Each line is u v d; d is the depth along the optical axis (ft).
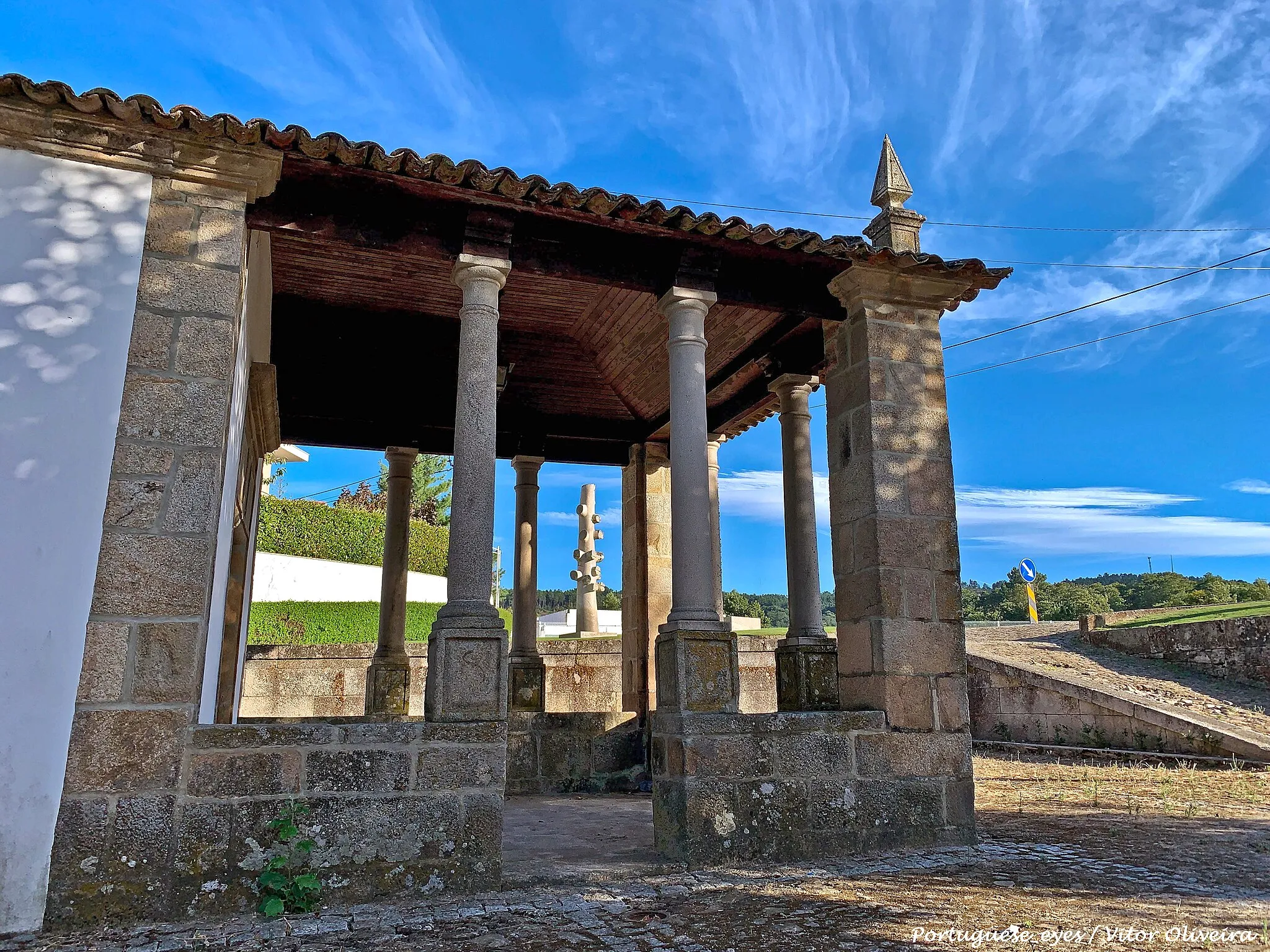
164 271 14.65
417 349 26.61
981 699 44.83
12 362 13.57
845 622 19.94
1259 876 14.79
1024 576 73.97
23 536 13.08
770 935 11.89
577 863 16.33
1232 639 43.21
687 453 18.39
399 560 30.09
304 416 29.45
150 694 13.21
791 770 17.10
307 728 13.91
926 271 20.31
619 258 18.99
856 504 19.94
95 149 14.57
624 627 32.45
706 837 16.16
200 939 11.88
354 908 13.35
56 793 12.50
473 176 16.12
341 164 15.53
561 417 32.07
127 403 14.01
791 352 24.75
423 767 14.43
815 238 18.74
